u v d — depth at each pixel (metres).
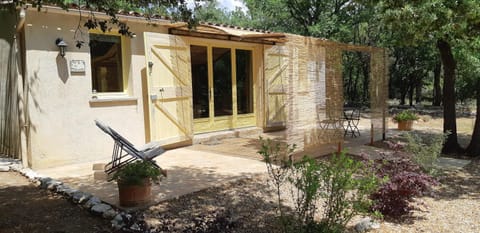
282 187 4.97
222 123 9.36
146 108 7.45
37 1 4.42
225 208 4.15
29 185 5.14
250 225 3.67
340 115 7.62
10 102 6.48
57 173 5.71
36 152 5.94
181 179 5.27
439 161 6.80
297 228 3.37
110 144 6.91
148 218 3.80
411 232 3.60
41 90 5.96
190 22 4.84
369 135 9.79
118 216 3.71
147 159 4.89
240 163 6.36
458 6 6.15
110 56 7.04
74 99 6.37
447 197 4.75
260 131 10.16
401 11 6.29
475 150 7.25
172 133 7.76
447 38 7.04
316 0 16.38
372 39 18.02
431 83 25.70
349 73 21.52
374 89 8.60
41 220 3.81
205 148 7.87
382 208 4.00
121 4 5.76
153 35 7.21
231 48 9.46
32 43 5.82
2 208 4.16
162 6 4.80
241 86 9.90
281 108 10.46
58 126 6.19
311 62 7.22
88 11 6.10
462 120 13.58
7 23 6.17
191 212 3.99
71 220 3.81
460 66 11.40
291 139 6.95
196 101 8.70
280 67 10.29
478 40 7.41
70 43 6.25
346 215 3.34
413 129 10.95
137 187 4.06
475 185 5.32
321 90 7.50
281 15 17.47
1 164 6.21
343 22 16.08
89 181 5.20
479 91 7.26
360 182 3.34
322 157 7.02
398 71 20.00
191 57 8.49
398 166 4.25
